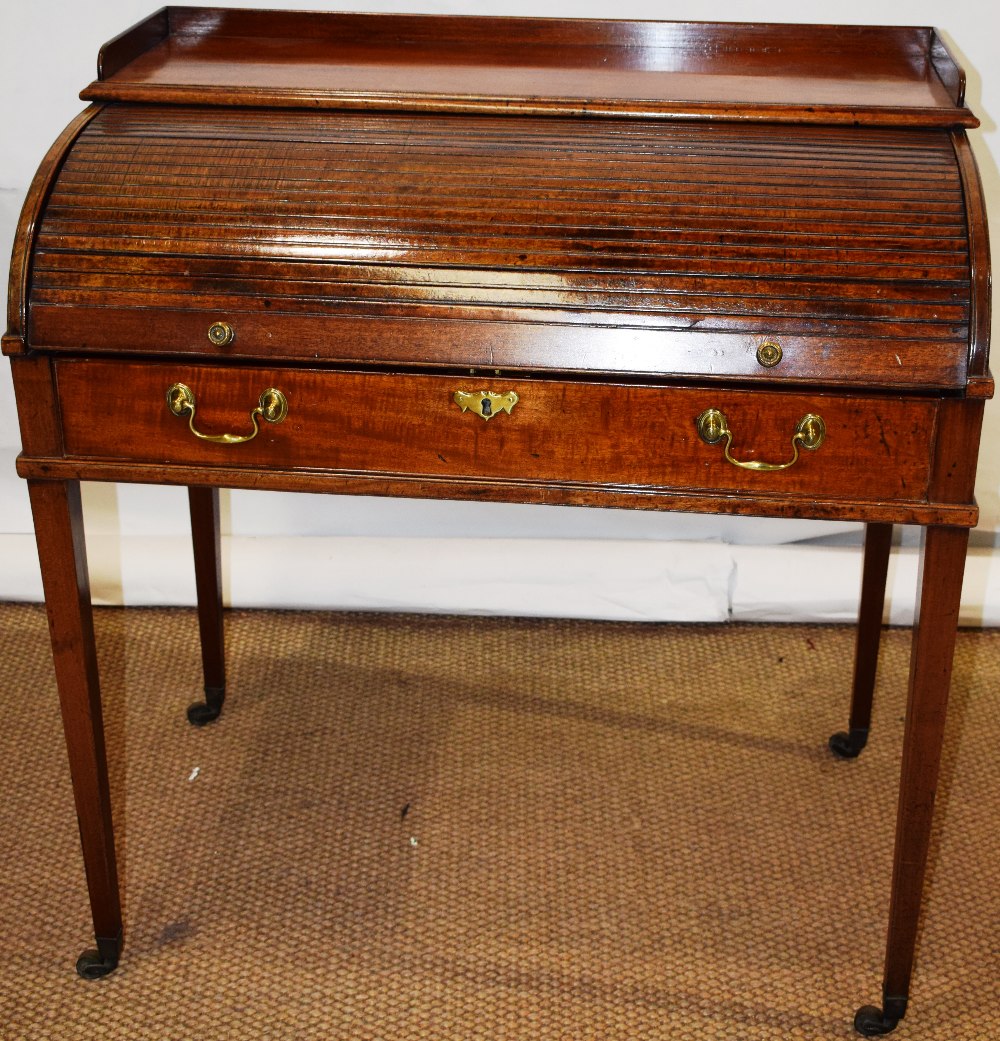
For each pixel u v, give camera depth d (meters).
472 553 2.18
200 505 1.81
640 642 2.17
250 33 1.65
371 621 2.21
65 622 1.37
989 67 1.96
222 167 1.29
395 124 1.36
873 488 1.26
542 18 1.62
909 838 1.38
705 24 1.60
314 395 1.28
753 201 1.25
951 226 1.23
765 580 2.16
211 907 1.62
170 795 1.80
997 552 2.15
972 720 1.97
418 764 1.87
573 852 1.71
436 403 1.27
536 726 1.96
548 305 1.23
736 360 1.22
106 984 1.52
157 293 1.26
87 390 1.29
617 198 1.26
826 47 1.61
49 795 1.80
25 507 2.25
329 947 1.57
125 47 1.50
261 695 2.01
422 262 1.24
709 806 1.80
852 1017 1.49
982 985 1.53
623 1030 1.46
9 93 2.03
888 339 1.21
